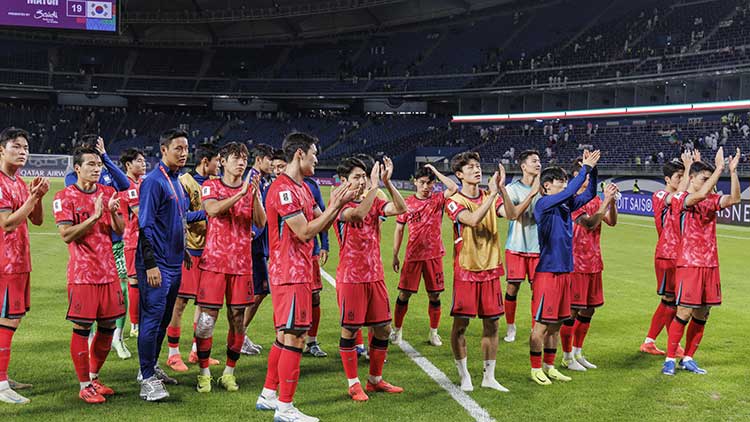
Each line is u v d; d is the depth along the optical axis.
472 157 5.80
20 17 38.81
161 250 5.45
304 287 4.93
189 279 6.25
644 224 23.27
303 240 4.85
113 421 4.81
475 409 5.21
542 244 5.93
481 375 6.20
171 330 6.27
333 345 7.25
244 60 58.12
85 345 5.27
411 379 6.03
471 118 49.34
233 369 5.75
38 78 53.41
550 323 5.95
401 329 7.43
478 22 54.09
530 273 7.52
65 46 55.56
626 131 39.75
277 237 5.00
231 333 5.69
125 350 6.64
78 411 5.02
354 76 53.38
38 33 54.06
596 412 5.18
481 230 5.72
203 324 5.55
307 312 4.92
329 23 56.59
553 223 5.89
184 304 6.31
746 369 6.47
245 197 5.79
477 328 8.21
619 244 17.59
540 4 50.75
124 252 7.45
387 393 5.61
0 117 52.19
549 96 45.97
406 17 55.16
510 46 49.84
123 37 56.00
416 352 7.01
